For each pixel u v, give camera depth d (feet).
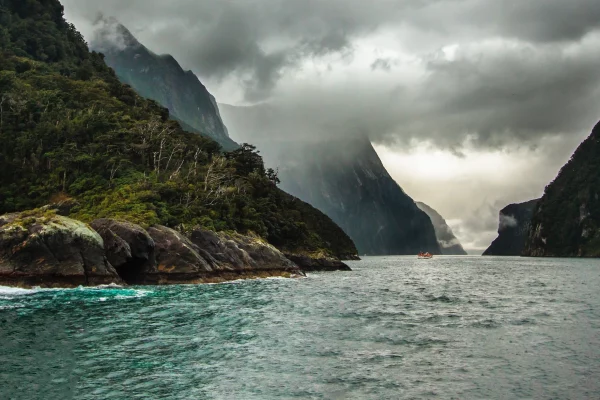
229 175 415.85
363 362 85.56
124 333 105.81
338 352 92.43
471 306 164.45
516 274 404.16
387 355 90.68
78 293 174.50
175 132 460.14
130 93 489.67
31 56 507.30
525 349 96.32
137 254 227.20
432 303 172.76
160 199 298.15
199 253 260.21
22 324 113.19
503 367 83.20
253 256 308.60
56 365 80.79
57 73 461.78
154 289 203.31
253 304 158.10
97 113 372.99
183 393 68.80
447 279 329.52
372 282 285.43
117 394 68.03
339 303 167.63
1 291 175.42
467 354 91.91
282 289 218.79
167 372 78.13
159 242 242.78
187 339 101.35
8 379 73.26
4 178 306.96
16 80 384.06
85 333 104.99
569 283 289.12
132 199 285.02
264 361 85.35
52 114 360.48
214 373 77.92
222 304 155.84
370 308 155.43
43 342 96.12
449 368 82.33
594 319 135.13
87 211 278.26
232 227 342.44
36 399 65.67
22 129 342.03
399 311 148.97
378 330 115.24
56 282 189.78
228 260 277.85
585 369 82.02
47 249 190.70
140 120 403.75
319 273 395.34
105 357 86.12
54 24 577.02
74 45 590.14
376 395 69.00
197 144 475.31
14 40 516.32
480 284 278.67
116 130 356.18
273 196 497.87
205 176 385.50
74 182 307.99
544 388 72.38
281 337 105.19
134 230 227.20
